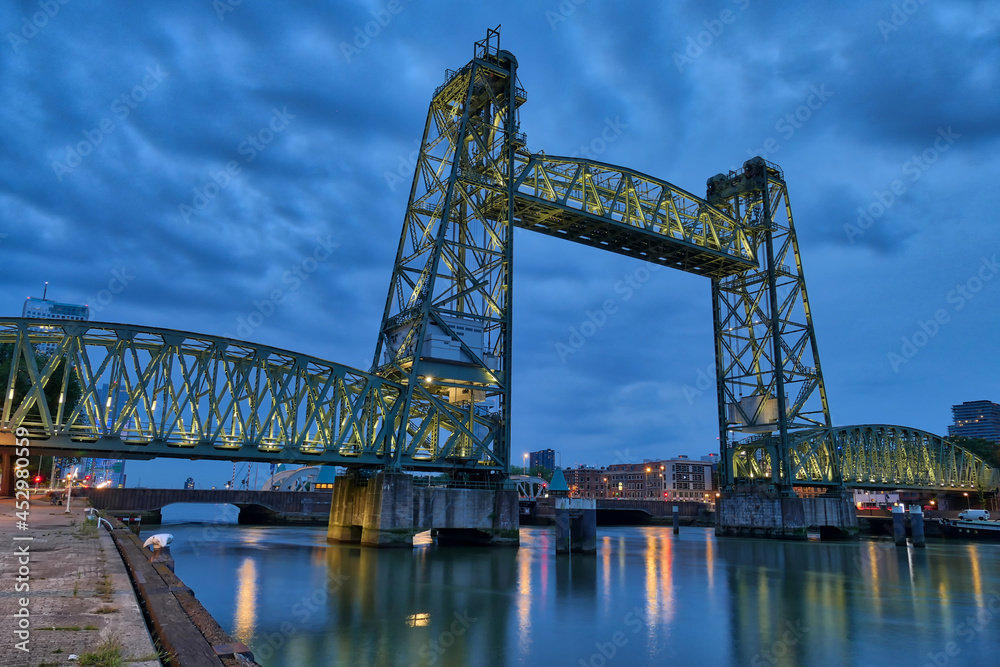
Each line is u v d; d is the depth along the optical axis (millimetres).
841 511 83625
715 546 64938
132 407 45531
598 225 69875
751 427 83312
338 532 57844
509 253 61781
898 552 62625
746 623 25609
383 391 56375
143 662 7855
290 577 34562
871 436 97188
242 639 21141
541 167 66625
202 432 47156
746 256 85188
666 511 119188
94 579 14328
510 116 64125
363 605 27188
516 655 20156
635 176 73375
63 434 43562
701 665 19688
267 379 50688
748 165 88000
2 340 43875
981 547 73125
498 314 61875
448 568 40062
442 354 55875
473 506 55250
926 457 108188
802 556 55469
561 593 31656
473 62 61469
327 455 51812
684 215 79500
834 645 22469
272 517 90625
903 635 24266
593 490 195500
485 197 66188
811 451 84250
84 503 54781
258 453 49344
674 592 32906
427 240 60562
